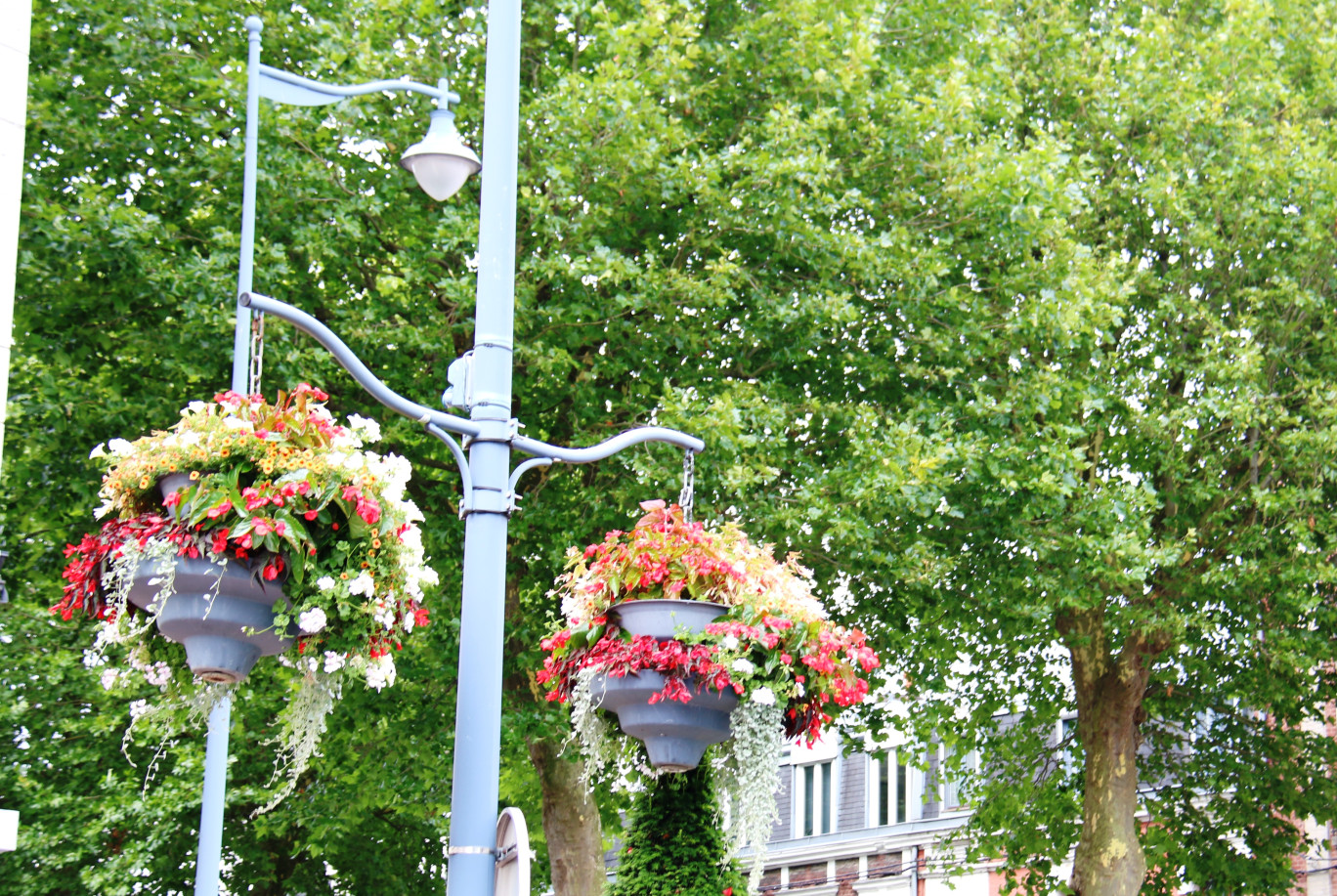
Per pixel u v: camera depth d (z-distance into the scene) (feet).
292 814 59.82
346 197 47.37
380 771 52.85
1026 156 48.96
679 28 46.60
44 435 45.06
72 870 56.03
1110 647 63.00
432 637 47.32
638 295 45.75
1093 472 55.36
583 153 45.73
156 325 46.16
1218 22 61.67
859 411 47.32
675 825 25.12
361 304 48.01
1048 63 59.77
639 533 21.94
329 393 48.83
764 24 50.34
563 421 50.01
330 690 20.17
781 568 22.61
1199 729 77.00
